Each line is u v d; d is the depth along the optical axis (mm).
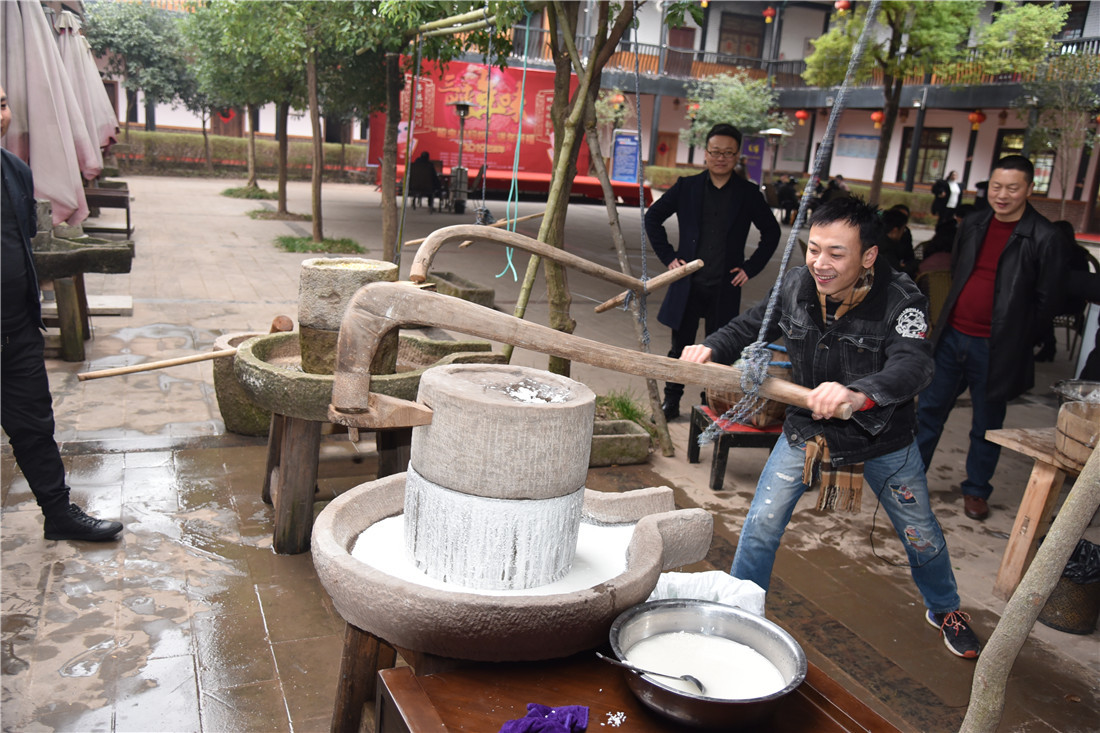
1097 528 4270
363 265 3561
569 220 20906
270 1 9914
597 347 1738
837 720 1472
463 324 1623
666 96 36688
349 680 2045
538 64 27297
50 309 6961
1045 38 18656
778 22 36312
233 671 2758
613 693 1529
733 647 1620
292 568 3469
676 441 5391
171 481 4234
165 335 7215
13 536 3564
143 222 14930
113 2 24828
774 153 35188
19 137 5953
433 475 1692
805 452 2732
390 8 6133
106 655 2789
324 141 33875
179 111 31875
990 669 1495
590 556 1980
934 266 5703
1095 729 2803
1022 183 4016
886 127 15008
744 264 5281
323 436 4832
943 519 4492
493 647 1527
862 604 3529
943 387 4465
